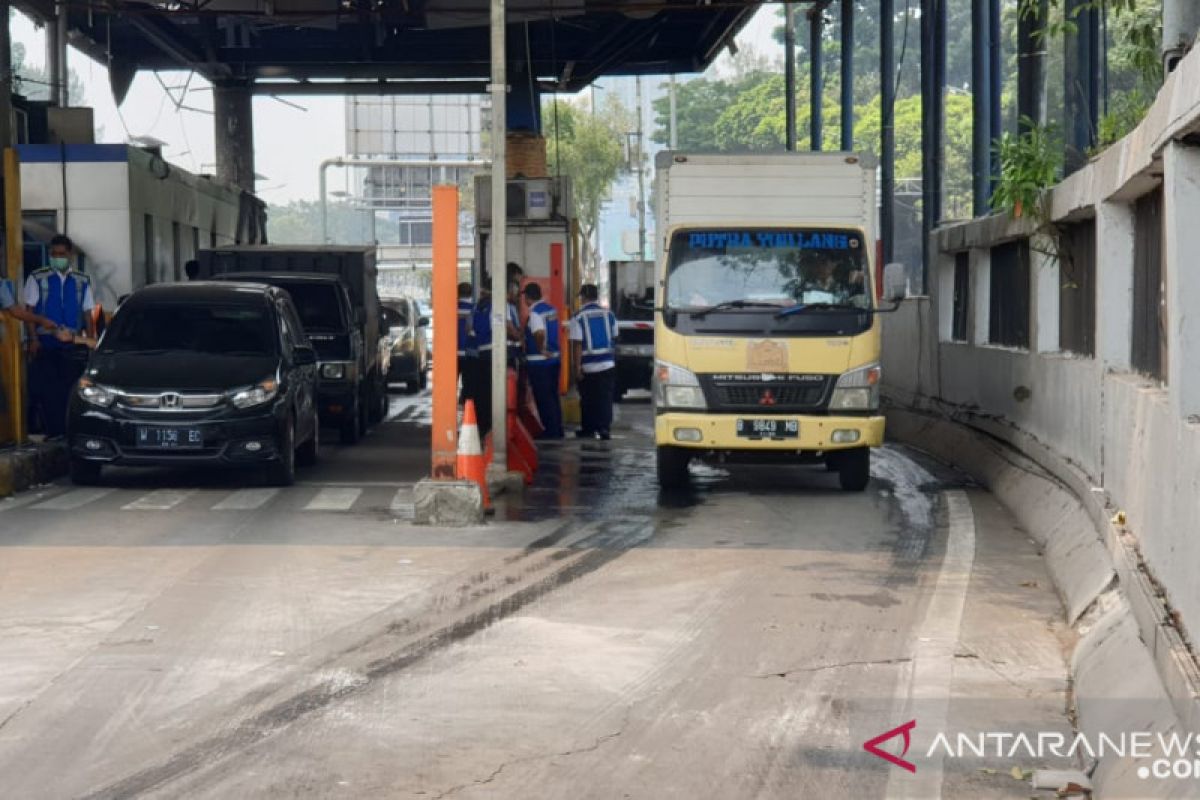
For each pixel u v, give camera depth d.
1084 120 17.67
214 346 18.00
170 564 12.23
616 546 13.30
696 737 7.57
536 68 41.38
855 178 16.77
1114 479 11.28
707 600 10.91
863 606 10.73
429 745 7.41
